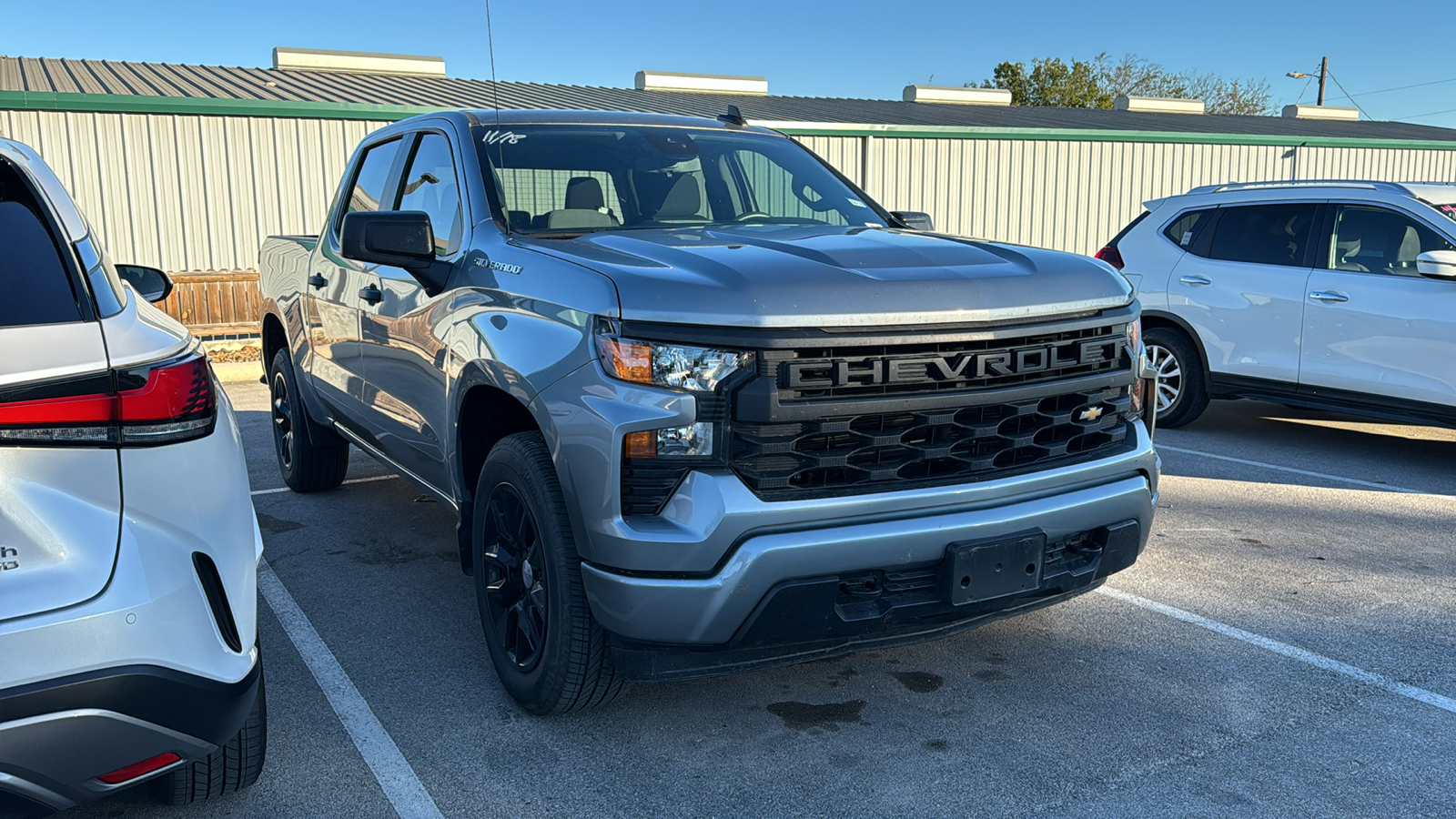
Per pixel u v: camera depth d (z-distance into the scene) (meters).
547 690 2.92
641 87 22.95
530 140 3.78
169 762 2.04
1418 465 6.52
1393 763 2.82
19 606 1.81
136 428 1.95
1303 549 4.74
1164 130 21.48
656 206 3.69
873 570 2.63
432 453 3.61
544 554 2.85
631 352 2.58
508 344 2.94
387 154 4.46
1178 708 3.15
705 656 2.68
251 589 2.19
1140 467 3.12
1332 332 6.55
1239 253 7.16
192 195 13.77
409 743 2.95
